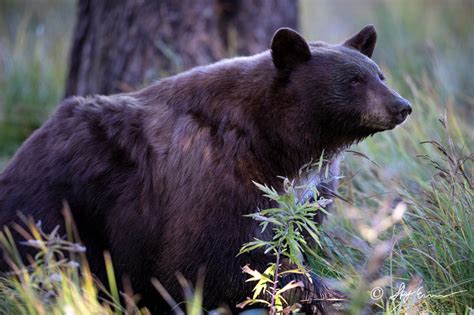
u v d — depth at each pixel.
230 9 13.31
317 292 8.52
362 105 8.59
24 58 16.53
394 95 8.65
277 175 8.62
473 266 8.41
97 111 9.13
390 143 11.23
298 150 8.66
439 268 8.47
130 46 13.04
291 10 14.02
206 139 8.49
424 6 23.16
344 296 8.59
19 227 8.76
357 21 24.12
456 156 9.79
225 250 8.30
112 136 8.96
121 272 8.88
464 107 15.26
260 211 8.35
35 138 9.27
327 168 8.62
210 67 9.01
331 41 20.73
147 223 8.71
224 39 13.34
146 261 8.81
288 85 8.59
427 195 9.38
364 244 9.30
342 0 26.53
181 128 8.64
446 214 8.84
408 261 8.90
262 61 8.84
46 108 15.09
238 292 8.38
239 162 8.41
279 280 8.33
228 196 8.32
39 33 17.45
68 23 22.91
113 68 13.14
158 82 9.26
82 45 13.56
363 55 8.94
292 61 8.63
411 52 18.47
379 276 8.73
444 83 14.78
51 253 7.52
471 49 19.92
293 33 8.52
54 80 15.64
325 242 9.29
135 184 8.79
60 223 8.80
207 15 13.13
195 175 8.40
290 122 8.58
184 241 8.39
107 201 8.84
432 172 10.43
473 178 9.56
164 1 12.98
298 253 7.83
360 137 8.98
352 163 11.17
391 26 21.42
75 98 9.40
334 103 8.56
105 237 8.88
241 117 8.54
